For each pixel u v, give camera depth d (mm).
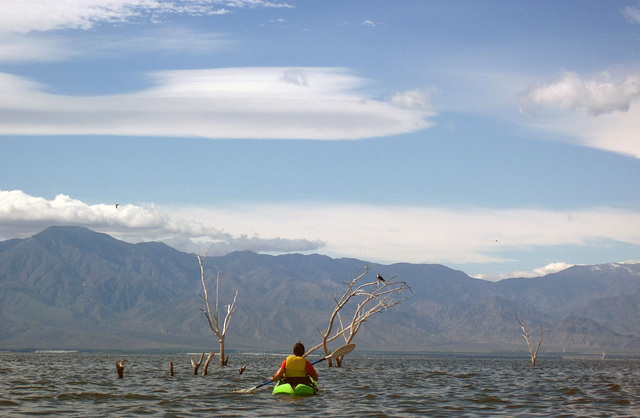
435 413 30203
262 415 28312
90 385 43750
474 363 149500
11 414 28281
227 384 44812
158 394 36750
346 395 37906
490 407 33062
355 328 67938
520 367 112562
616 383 56375
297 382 35969
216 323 80875
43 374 58844
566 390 45375
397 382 51625
